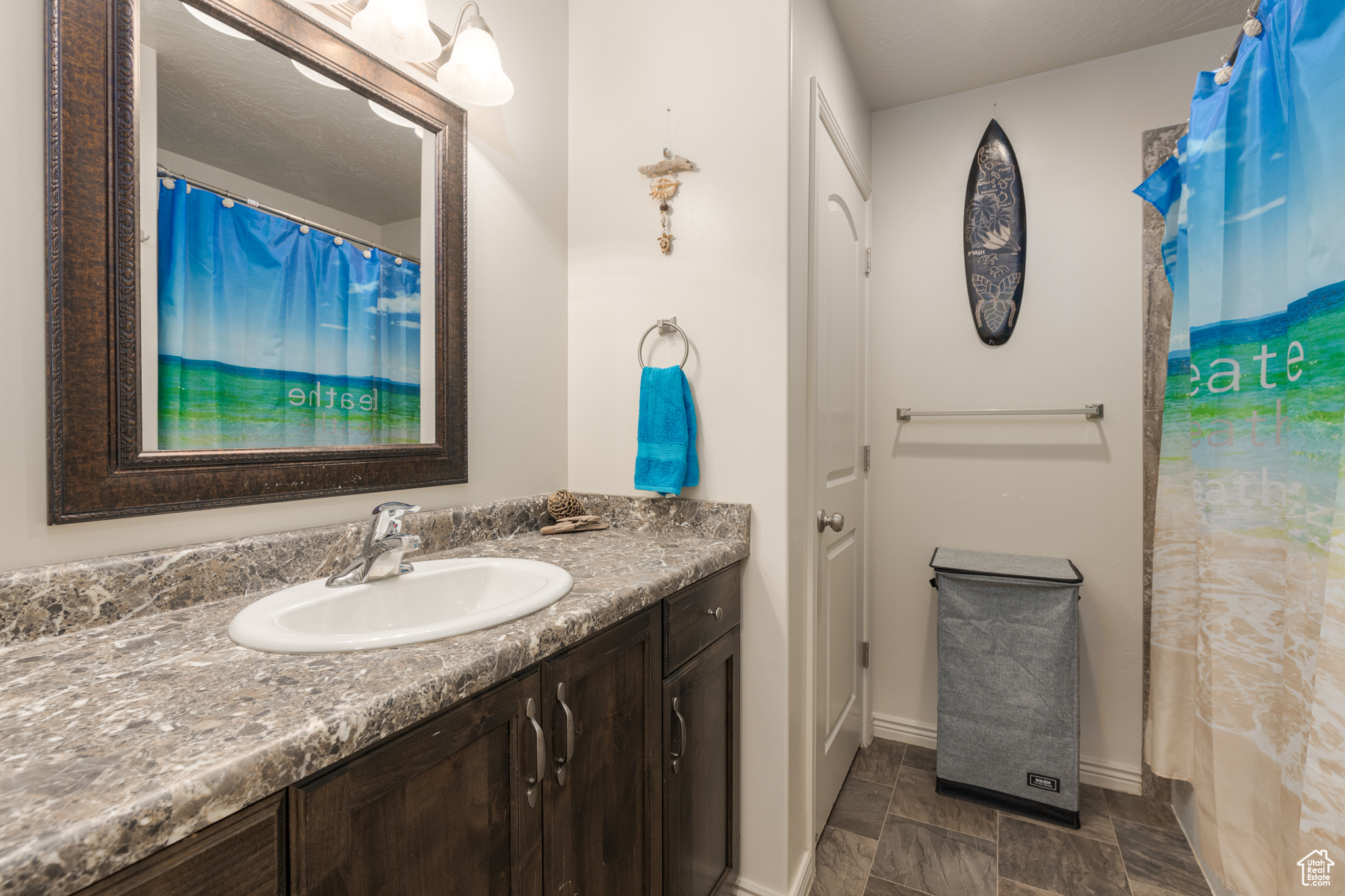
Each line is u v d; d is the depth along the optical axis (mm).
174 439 817
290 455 948
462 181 1248
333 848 521
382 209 1105
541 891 781
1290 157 1071
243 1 891
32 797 389
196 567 811
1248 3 1587
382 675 598
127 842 378
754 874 1350
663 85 1439
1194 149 1344
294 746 474
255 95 913
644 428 1388
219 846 439
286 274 956
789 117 1291
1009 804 1712
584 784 857
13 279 679
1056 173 1905
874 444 2166
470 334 1294
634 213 1481
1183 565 1489
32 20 691
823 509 1590
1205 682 1296
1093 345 1856
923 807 1730
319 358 1005
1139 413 1803
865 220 2088
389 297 1120
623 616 909
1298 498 1007
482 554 1172
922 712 2111
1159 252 1763
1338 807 770
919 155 2104
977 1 1592
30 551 694
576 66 1572
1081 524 1877
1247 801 1160
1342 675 771
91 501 731
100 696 545
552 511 1450
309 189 987
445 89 1128
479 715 672
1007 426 1974
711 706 1224
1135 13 1636
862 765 1963
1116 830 1620
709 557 1159
